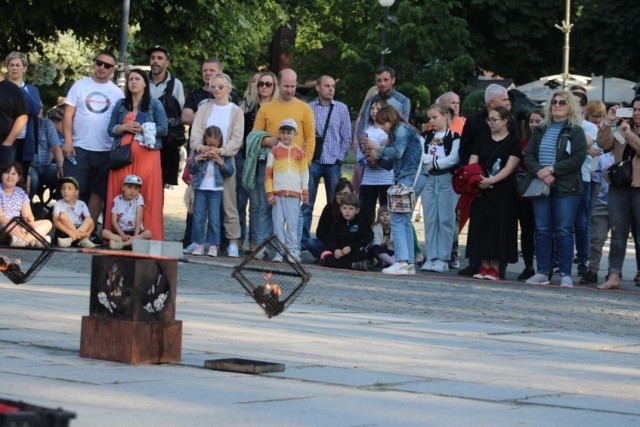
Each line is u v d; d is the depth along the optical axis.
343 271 17.48
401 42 49.53
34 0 36.31
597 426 6.78
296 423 6.45
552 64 58.16
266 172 17.88
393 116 17.70
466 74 55.78
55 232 18.73
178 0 38.44
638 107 16.62
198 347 9.34
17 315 10.76
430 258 18.56
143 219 17.91
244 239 19.62
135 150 17.78
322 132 19.17
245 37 40.88
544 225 16.95
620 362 9.67
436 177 18.41
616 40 56.06
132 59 54.34
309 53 53.94
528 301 14.66
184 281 14.84
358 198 18.16
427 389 7.81
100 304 8.49
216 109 18.58
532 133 17.25
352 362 8.91
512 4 56.41
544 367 9.13
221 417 6.52
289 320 11.44
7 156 17.70
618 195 16.91
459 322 12.15
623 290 16.92
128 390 7.23
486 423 6.70
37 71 52.88
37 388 7.16
